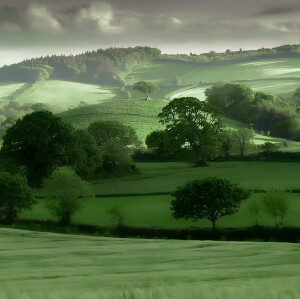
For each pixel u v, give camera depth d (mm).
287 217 106875
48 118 185500
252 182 168000
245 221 105312
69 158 184875
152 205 135625
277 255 17703
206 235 100250
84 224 111125
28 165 179750
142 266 11664
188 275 6152
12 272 8273
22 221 113250
